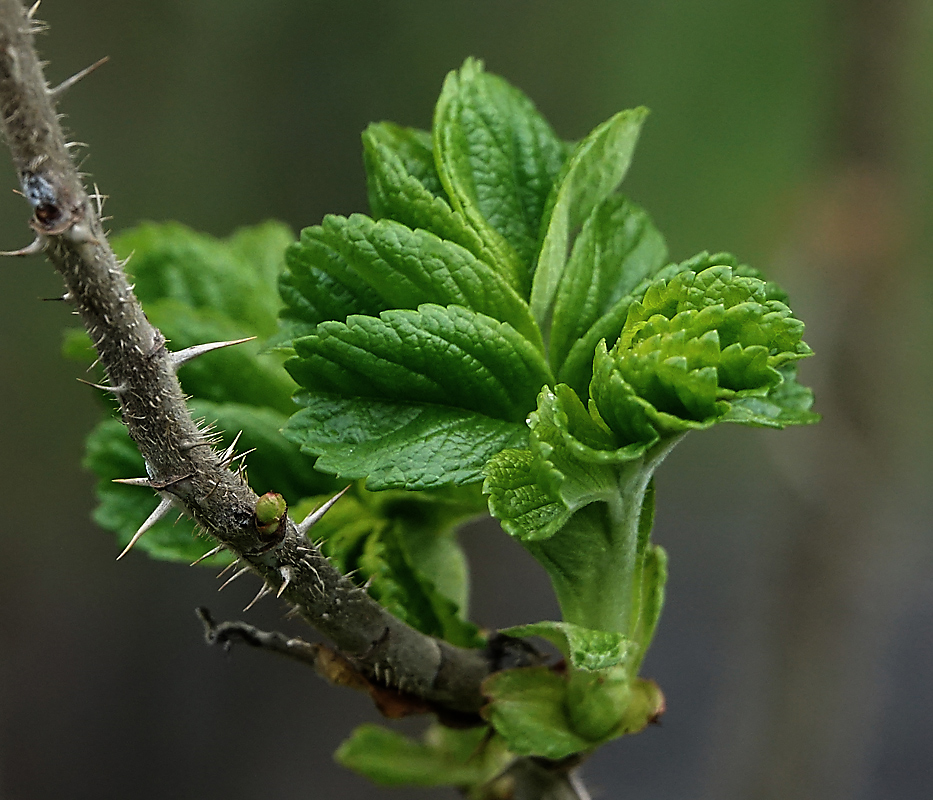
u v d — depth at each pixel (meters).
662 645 1.48
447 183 0.46
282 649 0.47
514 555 1.43
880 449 0.93
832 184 0.88
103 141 1.17
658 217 0.96
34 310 1.21
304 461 0.49
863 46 0.84
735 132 0.91
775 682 1.01
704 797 1.31
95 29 1.14
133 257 0.51
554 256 0.46
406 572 0.48
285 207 1.22
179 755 1.32
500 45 1.13
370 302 0.46
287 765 1.34
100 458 0.49
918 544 1.38
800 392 0.47
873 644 1.06
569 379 0.46
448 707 0.47
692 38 0.92
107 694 1.31
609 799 1.40
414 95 1.17
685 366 0.44
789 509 0.99
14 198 1.17
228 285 0.51
